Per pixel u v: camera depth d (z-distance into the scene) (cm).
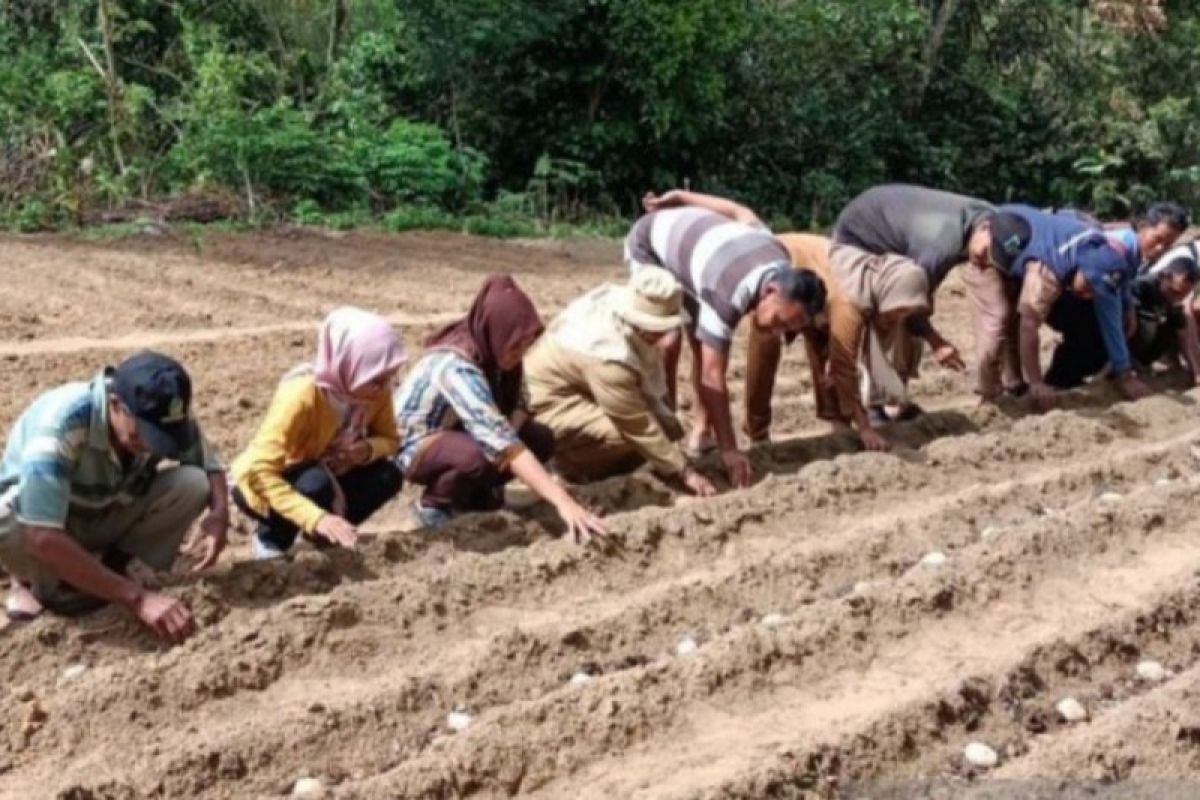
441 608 539
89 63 1588
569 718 465
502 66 1678
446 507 607
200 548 583
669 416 658
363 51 1669
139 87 1505
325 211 1488
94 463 486
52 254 1217
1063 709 497
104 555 533
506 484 664
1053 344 1052
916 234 724
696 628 546
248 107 1595
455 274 1242
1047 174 2089
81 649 495
